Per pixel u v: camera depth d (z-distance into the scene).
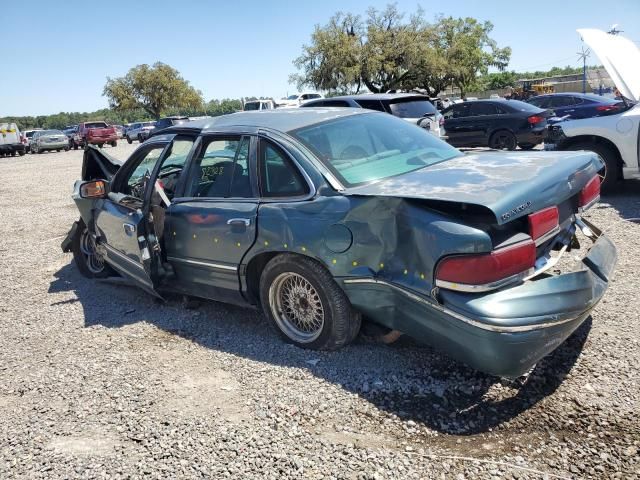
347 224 3.23
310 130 3.84
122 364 3.86
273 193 3.68
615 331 3.58
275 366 3.60
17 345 4.37
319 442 2.79
